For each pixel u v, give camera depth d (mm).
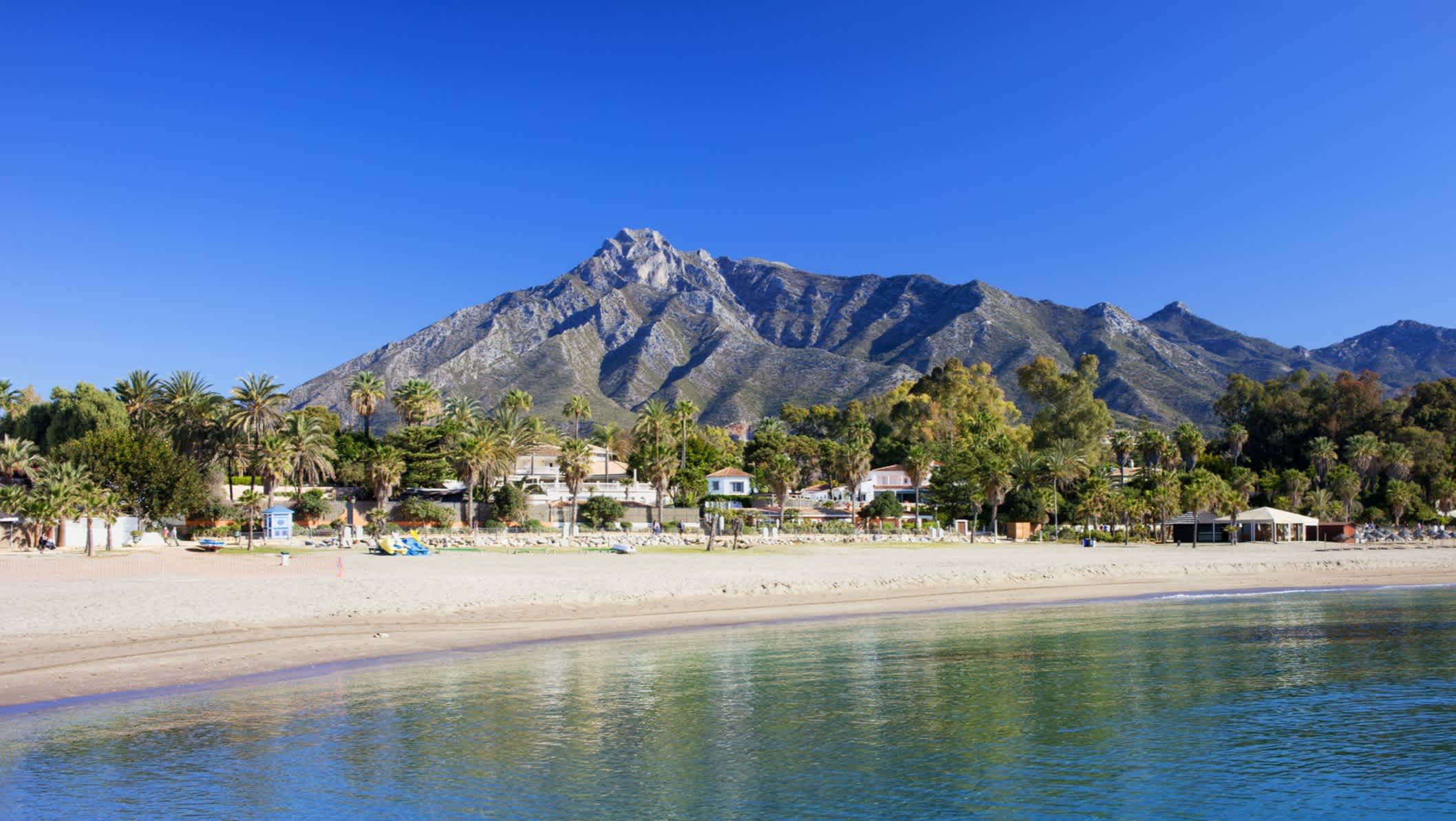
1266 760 21828
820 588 51562
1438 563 78188
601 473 141625
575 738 22641
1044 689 28172
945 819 18156
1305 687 28594
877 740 22891
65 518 66938
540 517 106312
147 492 78438
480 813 18047
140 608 35031
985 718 24875
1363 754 22172
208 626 33156
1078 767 21219
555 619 38875
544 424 165500
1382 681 29562
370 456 111188
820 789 19672
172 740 21594
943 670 30688
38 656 28234
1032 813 18500
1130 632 38594
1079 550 89000
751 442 156250
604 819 17891
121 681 26234
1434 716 25391
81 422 97500
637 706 25516
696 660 31531
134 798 18297
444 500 107250
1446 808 18938
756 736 23062
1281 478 133875
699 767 20844
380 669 28906
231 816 17594
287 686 26438
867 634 37531
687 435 151500
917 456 116438
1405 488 125562
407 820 17641
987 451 119438
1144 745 22766
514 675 28641
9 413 113438
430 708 24703
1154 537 115625
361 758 20797
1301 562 75875
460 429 122312
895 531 107125
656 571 55375
